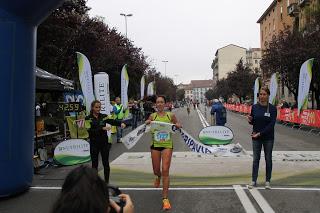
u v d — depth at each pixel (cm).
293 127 2539
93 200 183
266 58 3341
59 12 2641
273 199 725
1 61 719
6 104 725
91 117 841
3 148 726
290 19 5616
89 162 1158
